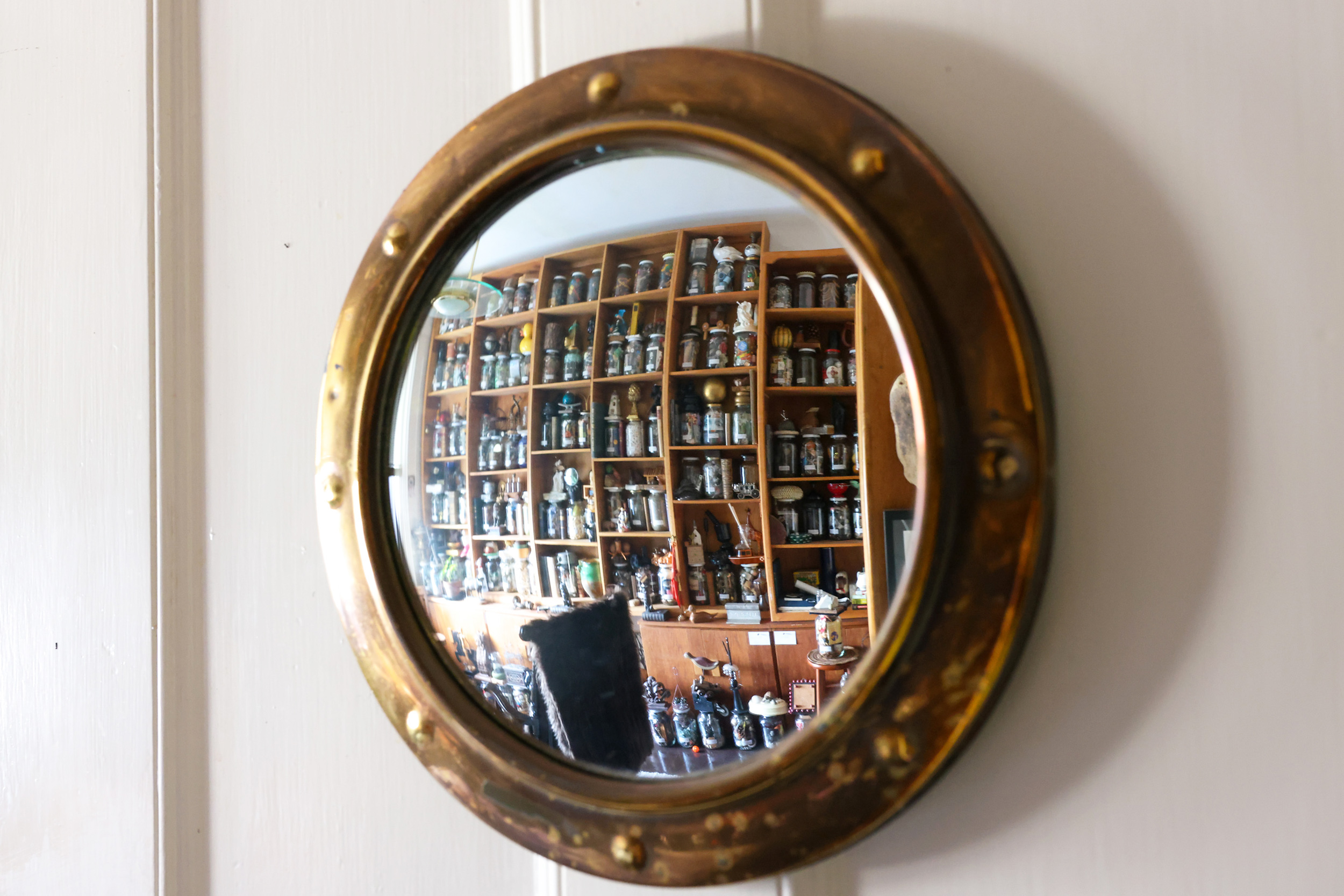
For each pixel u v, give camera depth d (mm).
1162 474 448
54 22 809
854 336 464
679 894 530
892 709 440
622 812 492
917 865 490
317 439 628
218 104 743
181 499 741
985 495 427
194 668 736
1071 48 469
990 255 434
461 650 570
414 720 573
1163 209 451
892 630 436
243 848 712
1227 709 435
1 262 832
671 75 503
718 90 489
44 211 808
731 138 476
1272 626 428
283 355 711
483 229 573
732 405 493
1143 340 453
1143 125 455
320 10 701
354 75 687
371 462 600
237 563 723
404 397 599
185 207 753
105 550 767
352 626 607
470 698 564
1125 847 450
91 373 778
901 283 439
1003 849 472
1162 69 453
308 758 688
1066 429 463
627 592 519
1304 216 429
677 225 511
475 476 571
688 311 507
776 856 469
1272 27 436
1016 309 430
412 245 590
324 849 680
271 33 721
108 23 778
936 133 493
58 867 787
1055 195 470
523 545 552
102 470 770
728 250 497
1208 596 439
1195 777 439
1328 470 421
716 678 490
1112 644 453
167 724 732
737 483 490
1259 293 435
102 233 775
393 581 590
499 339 568
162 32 751
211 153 746
